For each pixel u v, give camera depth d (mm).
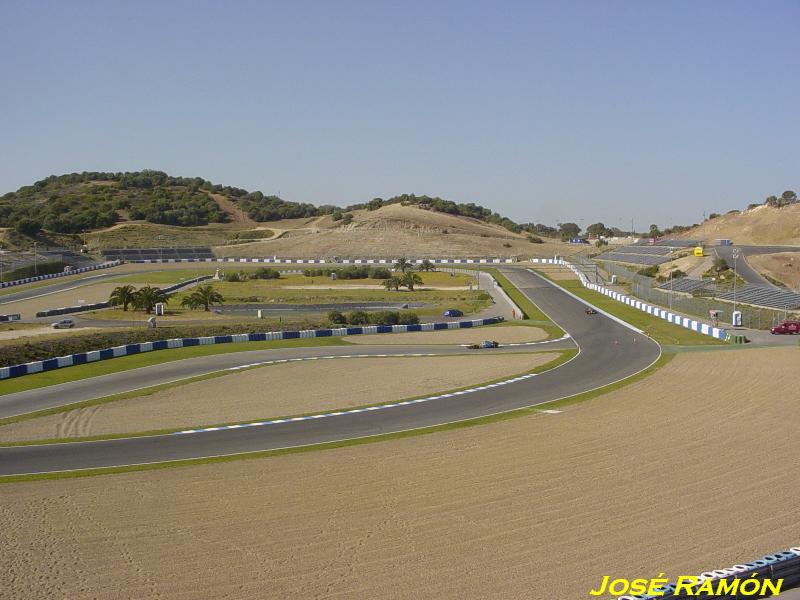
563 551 17422
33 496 22141
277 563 17172
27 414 33250
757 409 31531
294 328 62312
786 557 15969
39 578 16719
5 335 59719
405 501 21062
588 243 197250
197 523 19719
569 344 53562
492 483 22438
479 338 57562
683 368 42219
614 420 30297
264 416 32562
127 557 17703
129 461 25781
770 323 57000
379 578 16297
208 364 45625
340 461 25297
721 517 19250
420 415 32250
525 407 33344
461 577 16234
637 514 19609
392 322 66938
